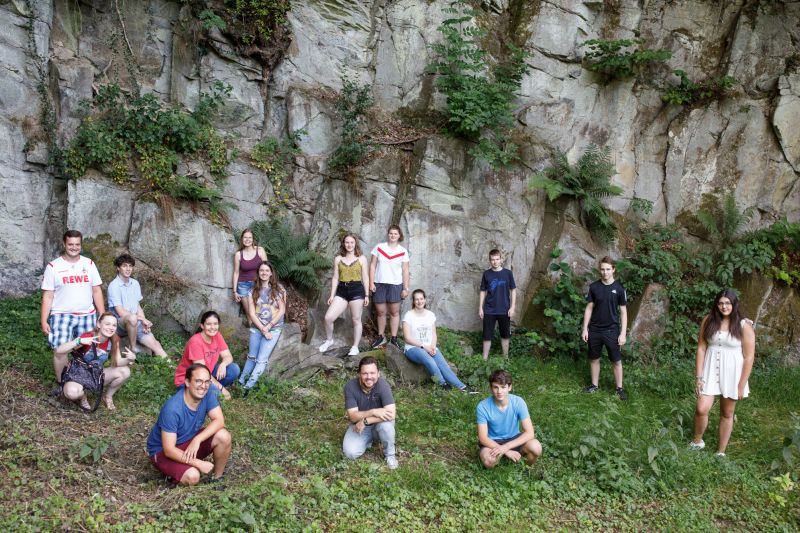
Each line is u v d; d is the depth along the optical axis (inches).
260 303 283.3
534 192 382.9
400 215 370.9
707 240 401.7
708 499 200.5
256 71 388.5
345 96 395.9
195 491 169.3
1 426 187.9
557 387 296.8
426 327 286.0
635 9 426.0
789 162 399.5
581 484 201.9
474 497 186.4
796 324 357.7
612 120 420.8
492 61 418.6
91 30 370.3
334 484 183.8
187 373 172.4
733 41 414.3
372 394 204.2
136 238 325.1
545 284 368.5
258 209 371.6
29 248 331.3
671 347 350.0
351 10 416.2
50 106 338.3
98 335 217.5
